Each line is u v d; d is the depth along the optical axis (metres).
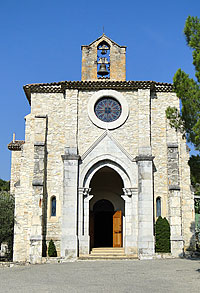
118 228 25.78
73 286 12.86
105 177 26.92
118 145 23.59
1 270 18.69
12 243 27.27
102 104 24.55
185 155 24.16
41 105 24.66
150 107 24.55
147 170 22.80
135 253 22.34
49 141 24.11
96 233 33.34
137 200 22.97
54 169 23.72
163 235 22.25
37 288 12.59
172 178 23.17
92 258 21.53
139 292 11.63
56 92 24.84
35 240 21.81
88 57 26.17
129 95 24.58
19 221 23.14
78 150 23.70
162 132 24.33
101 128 24.00
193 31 16.55
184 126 16.75
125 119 24.11
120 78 26.00
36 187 22.67
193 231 23.23
